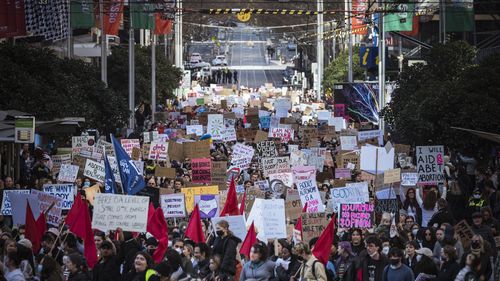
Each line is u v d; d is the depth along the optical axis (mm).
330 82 168000
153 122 116125
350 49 138750
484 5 116938
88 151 55562
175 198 38844
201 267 31047
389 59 115938
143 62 130000
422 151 49062
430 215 43531
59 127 65125
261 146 62219
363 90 113000
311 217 34438
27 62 70250
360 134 74250
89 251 31359
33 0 73812
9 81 63656
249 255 31719
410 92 75500
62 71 76750
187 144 60844
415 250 31438
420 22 126188
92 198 41469
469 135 65438
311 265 28703
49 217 35688
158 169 50594
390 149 47375
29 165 60000
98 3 96438
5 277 26500
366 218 35844
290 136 80438
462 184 49656
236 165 55875
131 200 31891
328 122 98062
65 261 28188
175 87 140125
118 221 31844
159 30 125875
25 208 34594
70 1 89438
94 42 136750
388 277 28375
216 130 76625
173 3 128000
